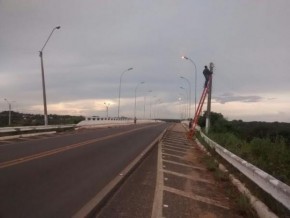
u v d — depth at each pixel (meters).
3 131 33.09
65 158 18.56
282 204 8.68
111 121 73.75
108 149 24.30
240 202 10.27
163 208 9.88
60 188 11.49
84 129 50.81
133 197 11.02
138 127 67.38
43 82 42.59
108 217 8.90
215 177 15.02
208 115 36.28
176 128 72.12
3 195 10.23
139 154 22.06
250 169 11.97
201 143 30.98
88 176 13.82
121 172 15.01
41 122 50.56
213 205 10.66
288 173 13.04
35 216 8.46
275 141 20.12
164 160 20.00
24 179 12.58
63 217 8.45
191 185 13.34
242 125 44.53
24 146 23.86
